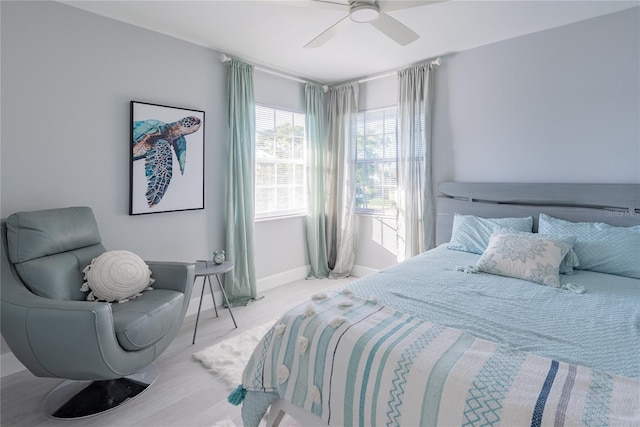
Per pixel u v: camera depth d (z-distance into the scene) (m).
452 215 3.35
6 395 1.99
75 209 2.31
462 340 1.31
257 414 1.56
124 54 2.67
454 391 1.05
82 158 2.50
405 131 3.67
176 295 2.23
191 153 3.08
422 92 3.54
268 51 3.28
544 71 2.87
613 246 2.27
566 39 2.76
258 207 3.79
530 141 2.97
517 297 1.82
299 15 2.57
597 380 1.05
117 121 2.66
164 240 2.98
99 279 2.10
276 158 3.92
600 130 2.65
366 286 1.98
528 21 2.69
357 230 4.32
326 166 4.38
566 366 1.12
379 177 4.11
